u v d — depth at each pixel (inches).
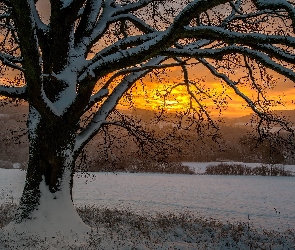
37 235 317.7
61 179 353.7
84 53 370.3
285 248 392.8
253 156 2829.7
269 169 2529.5
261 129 400.2
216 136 452.8
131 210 882.8
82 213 531.2
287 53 286.4
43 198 344.5
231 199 1213.1
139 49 292.0
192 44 418.0
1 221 433.1
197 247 359.6
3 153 2267.5
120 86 410.9
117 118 437.7
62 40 349.1
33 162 354.0
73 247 289.7
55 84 347.6
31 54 260.5
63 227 336.5
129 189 1502.2
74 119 349.7
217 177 2332.7
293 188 1636.3
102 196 1210.0
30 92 293.7
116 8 392.5
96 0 388.5
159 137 444.8
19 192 1207.6
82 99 332.8
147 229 420.5
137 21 386.0
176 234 421.7
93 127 389.1
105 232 362.9
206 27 275.7
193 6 263.0
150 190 1485.0
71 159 362.0
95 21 384.2
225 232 460.1
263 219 784.9
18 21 248.7
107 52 345.1
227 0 256.8
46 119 338.0
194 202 1114.1
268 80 457.1
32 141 358.0
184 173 2672.2
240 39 274.8
